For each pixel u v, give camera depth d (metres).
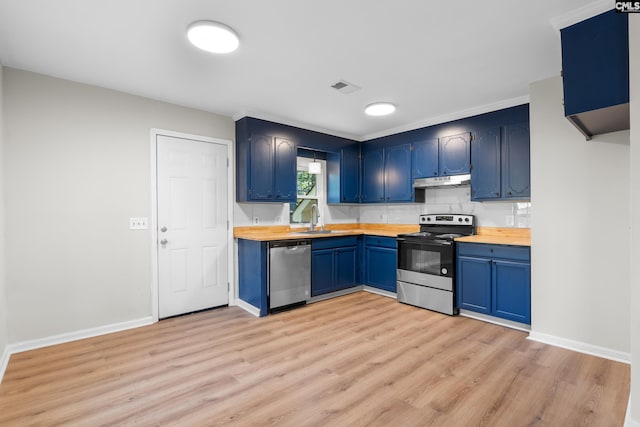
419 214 4.38
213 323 3.13
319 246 3.88
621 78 1.68
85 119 2.81
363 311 3.51
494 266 3.04
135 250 3.06
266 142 3.77
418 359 2.35
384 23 1.94
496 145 3.36
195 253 3.46
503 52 2.28
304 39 2.11
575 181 2.46
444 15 1.86
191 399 1.86
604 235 2.34
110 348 2.56
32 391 1.94
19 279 2.50
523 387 1.97
